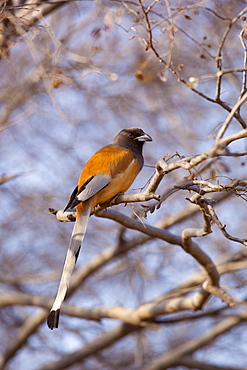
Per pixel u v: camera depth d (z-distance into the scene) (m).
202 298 11.54
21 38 10.45
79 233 8.30
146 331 16.47
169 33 8.80
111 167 8.87
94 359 16.81
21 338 14.71
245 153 6.61
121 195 8.31
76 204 8.26
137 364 14.88
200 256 10.18
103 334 14.88
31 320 14.62
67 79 10.85
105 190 8.76
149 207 7.95
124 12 10.55
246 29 8.14
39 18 10.30
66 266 7.98
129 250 15.25
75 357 14.72
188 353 14.86
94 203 8.73
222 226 7.43
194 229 9.42
